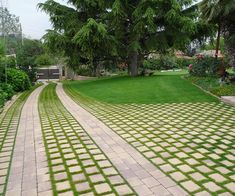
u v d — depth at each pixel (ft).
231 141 14.60
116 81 49.52
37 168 11.90
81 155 13.25
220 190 9.41
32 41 119.65
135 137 15.92
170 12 47.73
